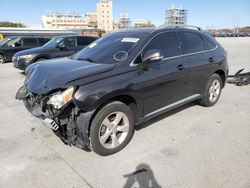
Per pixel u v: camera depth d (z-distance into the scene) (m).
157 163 3.17
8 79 8.90
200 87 4.81
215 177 2.86
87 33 47.53
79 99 2.92
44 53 9.51
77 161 3.24
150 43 3.83
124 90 3.29
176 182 2.80
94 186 2.76
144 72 3.59
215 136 3.89
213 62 4.96
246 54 17.34
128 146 3.60
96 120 3.14
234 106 5.36
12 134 4.04
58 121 3.07
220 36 72.88
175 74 4.08
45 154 3.41
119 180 2.86
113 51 3.82
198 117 4.68
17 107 5.46
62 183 2.81
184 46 4.40
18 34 39.00
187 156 3.31
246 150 3.45
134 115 3.69
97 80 3.12
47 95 3.12
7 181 2.85
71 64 3.71
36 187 2.75
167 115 4.78
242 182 2.77
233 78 7.48
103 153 3.31
